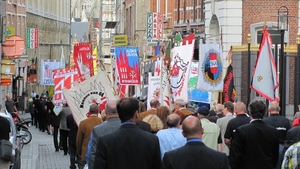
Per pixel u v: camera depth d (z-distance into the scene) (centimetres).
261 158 1281
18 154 1953
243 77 2825
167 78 2191
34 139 3612
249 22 3158
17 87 6625
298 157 983
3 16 5116
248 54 2561
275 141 1287
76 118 1889
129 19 6144
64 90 1888
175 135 1240
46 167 2356
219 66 2198
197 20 3778
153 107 1644
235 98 2392
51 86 5716
